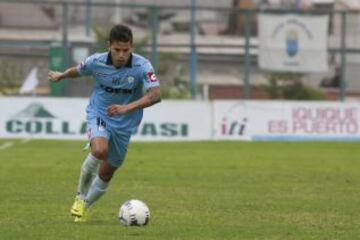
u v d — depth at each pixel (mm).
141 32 138375
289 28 122500
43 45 120750
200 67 141625
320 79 136375
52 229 36656
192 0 145500
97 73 38438
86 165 37969
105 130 38188
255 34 139625
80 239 33969
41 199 48656
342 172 70250
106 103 38844
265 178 64000
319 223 40375
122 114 37062
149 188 55906
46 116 108312
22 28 142000
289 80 128500
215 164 76125
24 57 123562
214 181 61188
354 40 131125
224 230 37438
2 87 121188
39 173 64938
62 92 117750
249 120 113062
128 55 37406
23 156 82062
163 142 107250
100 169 39312
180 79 128625
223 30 140375
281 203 48562
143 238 34375
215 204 47562
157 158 82125
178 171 68750
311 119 114500
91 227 37344
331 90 134125
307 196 52438
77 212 38688
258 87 134000
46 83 123062
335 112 115000
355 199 51125
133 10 146625
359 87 147750
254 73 142125
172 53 128500
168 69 128375
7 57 123188
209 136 111812
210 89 139250
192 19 122250
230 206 46750
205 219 41125
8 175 62938
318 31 122812
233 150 95000
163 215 42406
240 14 133875
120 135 38719
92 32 143500
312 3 159750
